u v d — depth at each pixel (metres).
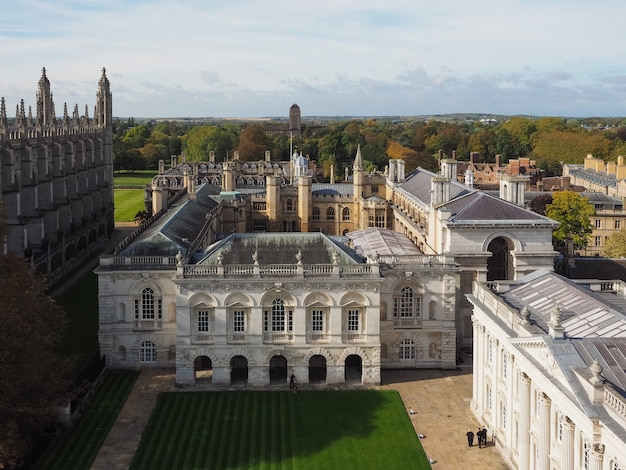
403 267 116.50
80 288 165.25
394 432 94.31
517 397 82.38
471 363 120.88
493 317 89.12
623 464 56.16
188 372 109.75
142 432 93.69
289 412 100.75
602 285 96.00
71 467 84.00
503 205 130.75
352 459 86.94
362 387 110.25
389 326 117.94
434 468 85.00
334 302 109.50
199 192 190.12
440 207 135.75
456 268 116.62
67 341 126.19
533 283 95.25
